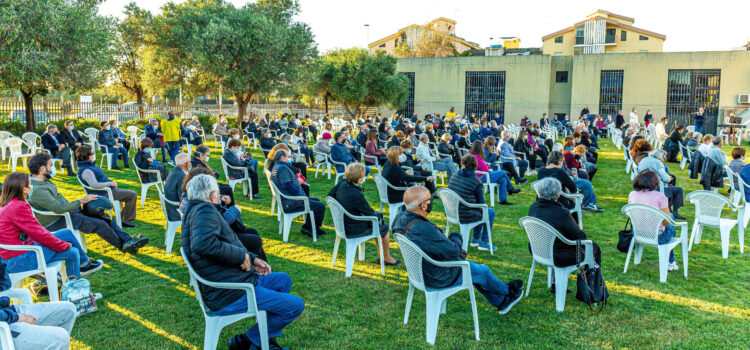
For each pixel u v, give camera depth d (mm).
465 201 5703
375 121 23797
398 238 3838
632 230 5195
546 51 50125
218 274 3281
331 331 3928
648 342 3746
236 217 4832
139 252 5816
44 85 15430
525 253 5879
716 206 5844
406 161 9703
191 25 21625
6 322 2836
